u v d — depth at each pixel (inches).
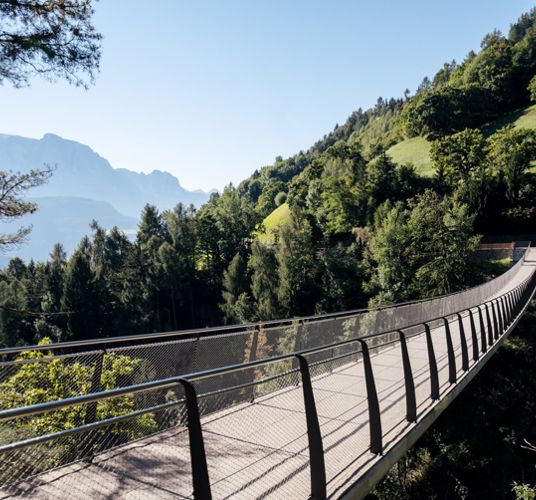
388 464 203.5
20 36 340.8
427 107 4008.4
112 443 146.7
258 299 2218.3
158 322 2353.6
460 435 563.2
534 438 602.9
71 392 171.2
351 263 2128.4
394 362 386.9
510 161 2358.5
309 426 159.0
